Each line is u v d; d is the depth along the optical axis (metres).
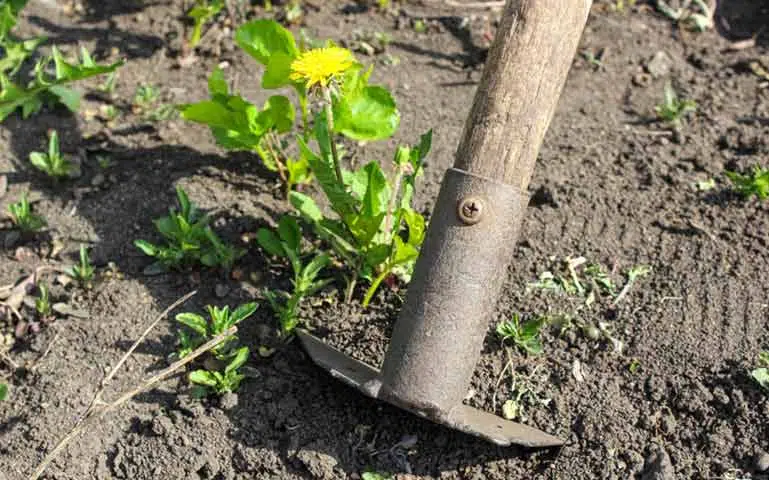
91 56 0.94
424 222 0.72
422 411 0.65
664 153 0.86
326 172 0.70
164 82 0.92
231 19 0.97
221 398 0.71
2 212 0.82
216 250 0.78
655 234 0.79
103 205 0.83
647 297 0.76
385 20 0.98
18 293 0.77
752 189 0.81
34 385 0.73
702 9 1.00
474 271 0.64
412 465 0.69
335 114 0.74
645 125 0.89
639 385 0.72
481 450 0.69
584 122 0.89
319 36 0.96
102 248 0.80
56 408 0.72
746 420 0.69
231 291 0.77
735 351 0.72
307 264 0.77
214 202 0.82
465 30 0.97
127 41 0.96
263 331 0.74
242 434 0.70
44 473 0.69
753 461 0.68
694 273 0.77
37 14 0.98
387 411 0.71
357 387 0.67
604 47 0.96
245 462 0.69
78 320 0.76
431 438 0.70
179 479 0.69
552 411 0.71
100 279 0.78
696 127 0.88
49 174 0.83
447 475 0.69
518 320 0.75
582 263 0.78
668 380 0.71
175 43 0.96
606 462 0.68
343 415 0.71
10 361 0.74
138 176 0.84
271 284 0.77
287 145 0.84
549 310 0.75
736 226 0.79
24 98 0.86
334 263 0.77
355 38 0.96
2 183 0.84
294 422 0.71
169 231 0.78
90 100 0.90
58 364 0.74
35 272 0.79
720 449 0.69
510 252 0.66
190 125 0.89
